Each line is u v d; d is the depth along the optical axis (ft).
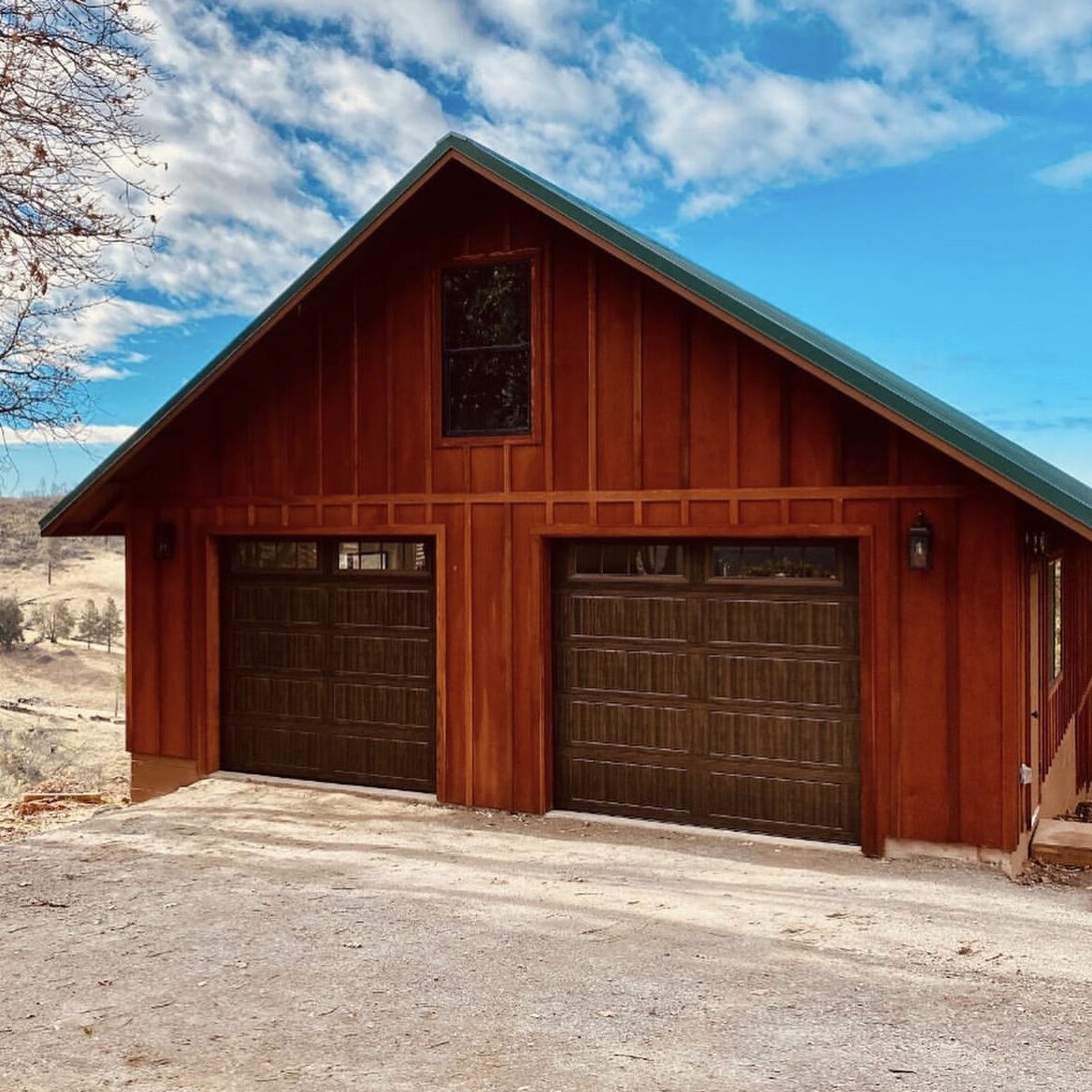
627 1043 12.79
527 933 17.51
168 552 31.86
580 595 26.89
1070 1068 12.12
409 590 29.22
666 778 25.96
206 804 28.17
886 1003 14.33
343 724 30.12
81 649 168.76
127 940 17.03
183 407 28.94
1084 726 37.86
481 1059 12.26
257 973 15.42
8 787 43.29
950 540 22.58
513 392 27.22
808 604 24.45
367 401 28.78
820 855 23.39
